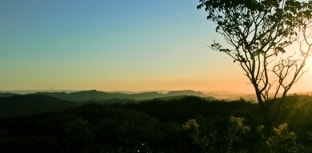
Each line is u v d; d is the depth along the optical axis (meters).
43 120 35.56
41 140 28.39
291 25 21.94
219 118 27.95
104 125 32.88
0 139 30.17
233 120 14.46
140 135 29.22
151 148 26.52
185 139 26.33
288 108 35.91
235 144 16.56
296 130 28.83
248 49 22.61
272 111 35.72
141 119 36.22
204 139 14.11
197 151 24.27
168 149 25.80
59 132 31.28
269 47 22.41
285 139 14.29
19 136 30.80
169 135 28.17
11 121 38.72
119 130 30.44
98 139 29.80
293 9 21.56
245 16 22.23
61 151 27.41
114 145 28.05
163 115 46.00
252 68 22.73
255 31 22.41
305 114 33.06
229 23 22.50
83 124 32.47
